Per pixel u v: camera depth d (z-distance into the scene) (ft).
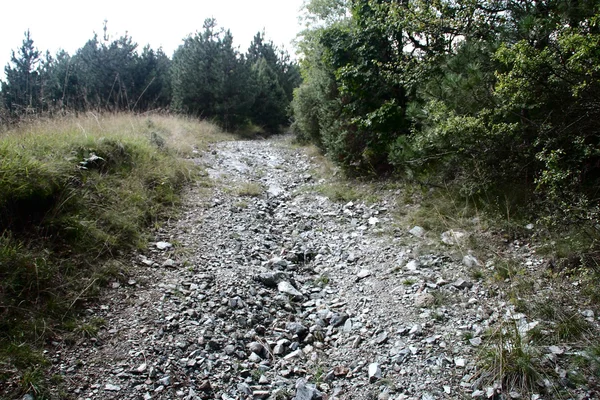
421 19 18.67
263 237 18.01
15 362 8.70
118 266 13.08
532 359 9.04
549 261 12.83
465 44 18.19
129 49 60.49
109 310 11.23
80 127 21.99
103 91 55.67
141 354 9.81
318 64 31.50
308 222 20.27
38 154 15.35
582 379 8.44
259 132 61.36
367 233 18.33
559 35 12.60
